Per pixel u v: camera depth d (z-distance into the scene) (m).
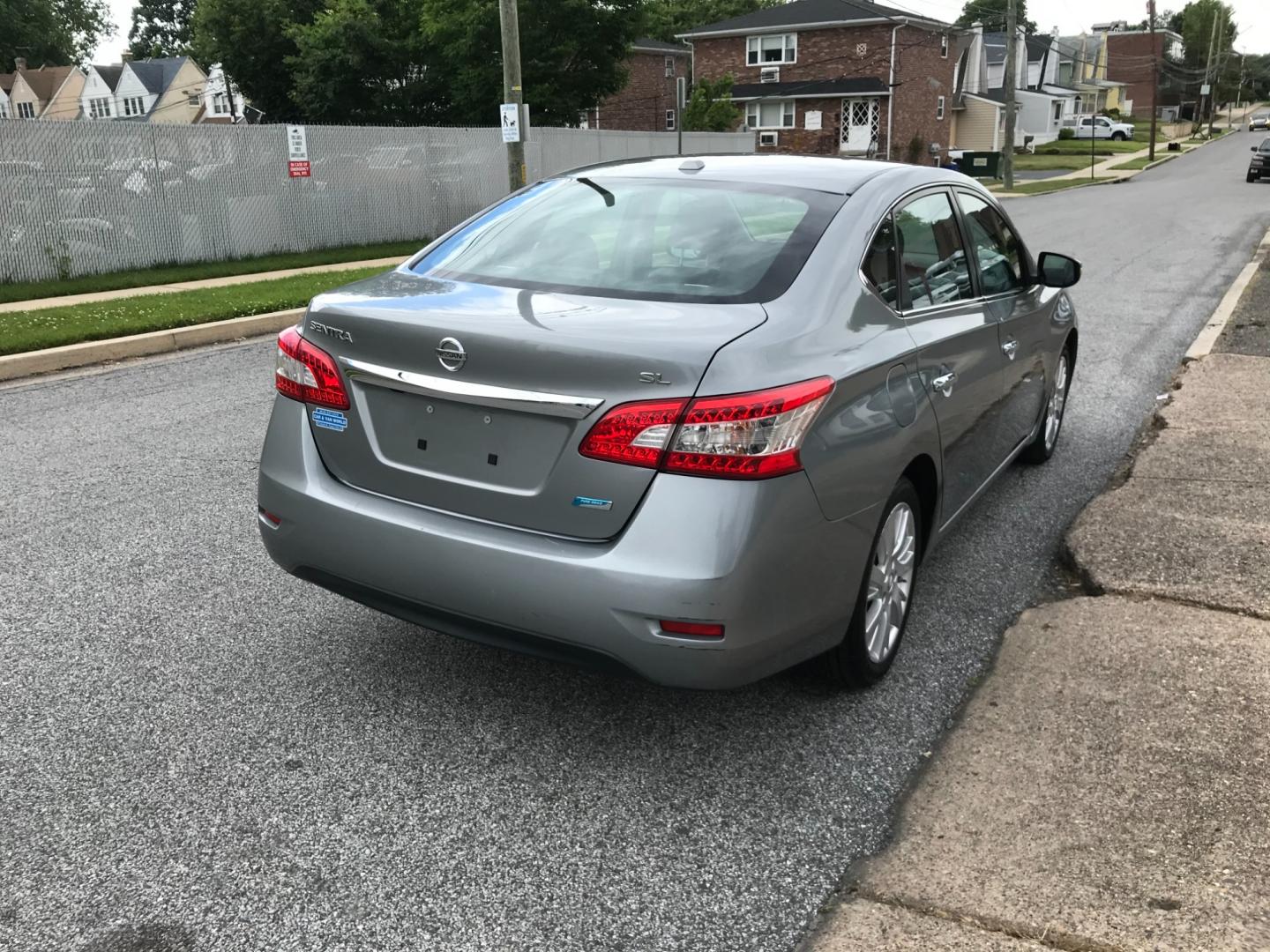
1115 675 3.48
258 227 17.59
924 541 3.74
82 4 84.31
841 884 2.56
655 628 2.65
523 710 3.36
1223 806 2.78
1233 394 7.24
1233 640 3.70
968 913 2.40
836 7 50.38
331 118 36.47
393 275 3.55
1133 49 120.44
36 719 3.27
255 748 3.13
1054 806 2.79
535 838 2.73
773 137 51.91
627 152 26.62
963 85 62.62
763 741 3.20
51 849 2.66
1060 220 23.78
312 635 3.87
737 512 2.60
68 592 4.21
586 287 3.17
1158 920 2.36
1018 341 4.57
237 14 42.75
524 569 2.74
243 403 7.53
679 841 2.72
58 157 14.49
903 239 3.60
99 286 13.88
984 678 3.50
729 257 3.21
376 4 35.56
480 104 32.44
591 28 31.08
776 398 2.64
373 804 2.87
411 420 2.97
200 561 4.56
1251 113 134.12
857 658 3.27
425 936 2.37
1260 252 16.25
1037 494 5.54
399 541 2.95
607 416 2.63
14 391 7.95
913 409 3.28
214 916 2.43
